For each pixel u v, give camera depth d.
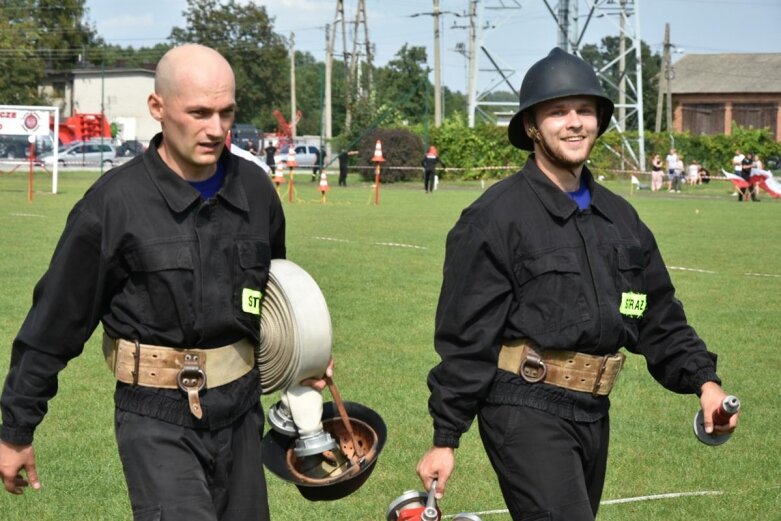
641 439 7.74
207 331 4.02
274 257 4.49
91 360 10.12
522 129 4.48
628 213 4.45
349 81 70.25
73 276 3.97
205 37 104.31
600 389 4.24
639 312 4.36
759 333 12.07
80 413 8.13
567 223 4.27
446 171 60.12
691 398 8.96
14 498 6.30
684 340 4.52
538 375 4.20
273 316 4.21
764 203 41.75
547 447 4.14
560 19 60.00
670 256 20.59
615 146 61.91
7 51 93.69
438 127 60.91
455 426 4.20
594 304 4.20
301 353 4.16
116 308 4.05
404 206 35.66
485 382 4.18
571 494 4.10
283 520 6.12
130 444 3.98
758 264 19.30
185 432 4.00
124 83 100.06
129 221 3.98
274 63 104.62
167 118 3.97
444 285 4.29
